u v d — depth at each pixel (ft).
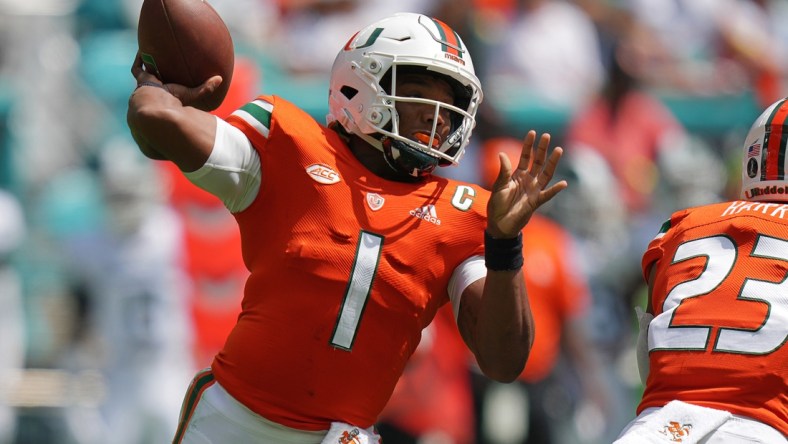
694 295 42.78
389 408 79.20
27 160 109.09
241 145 39.99
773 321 41.37
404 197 40.88
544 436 81.76
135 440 85.81
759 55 122.21
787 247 42.63
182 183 88.99
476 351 40.93
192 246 88.02
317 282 39.75
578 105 111.04
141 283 86.48
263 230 40.57
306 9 114.52
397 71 41.14
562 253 82.53
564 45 114.01
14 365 93.15
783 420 40.83
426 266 40.47
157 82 40.86
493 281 39.70
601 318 93.86
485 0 110.63
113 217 86.94
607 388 84.33
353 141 42.09
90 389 91.50
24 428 91.71
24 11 114.62
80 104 112.47
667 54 119.24
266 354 39.83
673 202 107.76
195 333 87.51
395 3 115.34
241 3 112.88
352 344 39.86
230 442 40.24
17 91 111.55
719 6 122.52
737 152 114.21
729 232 43.60
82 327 91.20
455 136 41.52
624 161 110.11
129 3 116.67
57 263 98.17
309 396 39.81
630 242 96.78
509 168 39.11
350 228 40.01
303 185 40.32
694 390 41.60
